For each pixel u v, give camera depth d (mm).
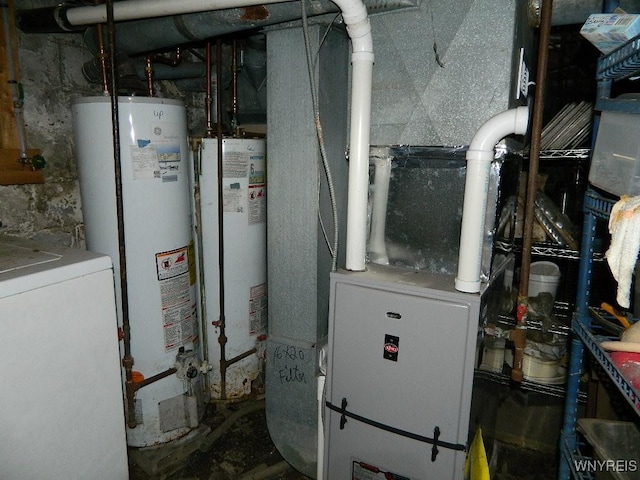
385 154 1547
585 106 1897
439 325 1354
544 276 2094
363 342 1488
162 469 1948
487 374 1624
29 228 1968
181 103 1910
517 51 1396
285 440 1914
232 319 2312
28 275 1191
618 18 1137
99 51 1840
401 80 1507
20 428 1199
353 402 1540
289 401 1867
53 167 2035
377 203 1598
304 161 1651
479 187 1284
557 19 1501
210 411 2348
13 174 1854
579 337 1468
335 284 1525
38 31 1851
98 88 2193
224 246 2207
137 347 1924
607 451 1356
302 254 1728
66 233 2113
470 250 1316
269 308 1853
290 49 1605
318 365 1770
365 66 1407
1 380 1146
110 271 1408
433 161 1479
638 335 1188
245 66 2453
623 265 1008
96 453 1424
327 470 1648
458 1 1381
